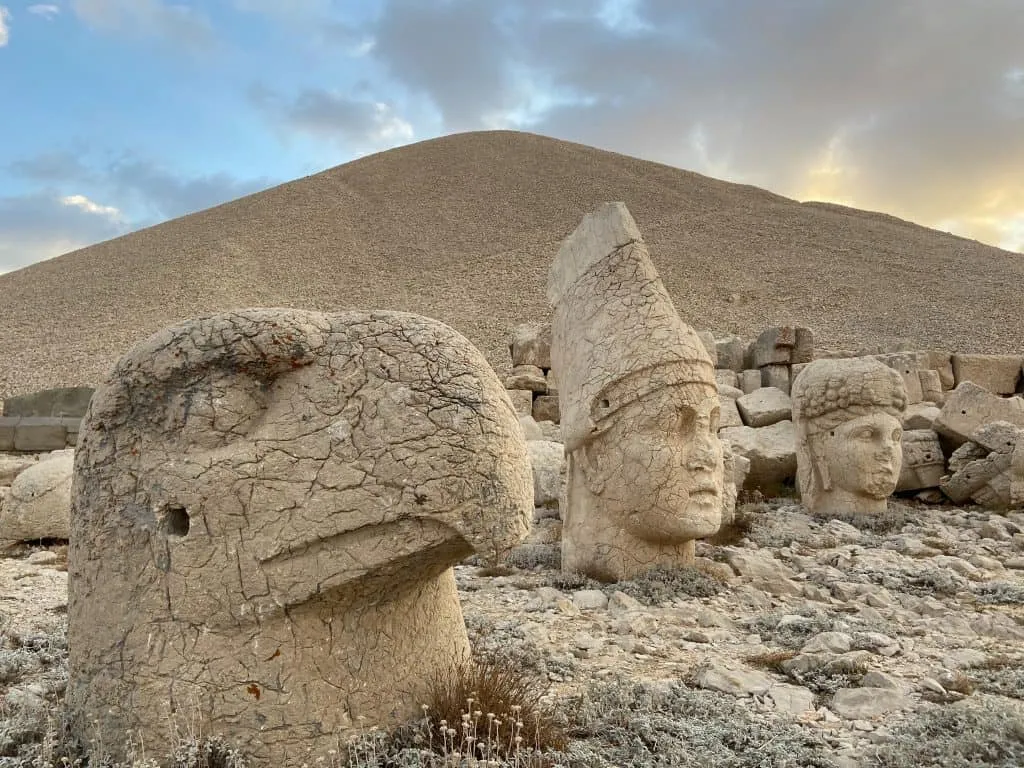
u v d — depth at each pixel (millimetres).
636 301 6246
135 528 2752
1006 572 7020
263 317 2766
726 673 3971
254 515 2680
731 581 6305
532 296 29547
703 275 32125
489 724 2844
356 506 2646
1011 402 10688
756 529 8398
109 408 2826
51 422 13422
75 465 2957
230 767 2545
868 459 8945
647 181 48094
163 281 31922
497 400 2828
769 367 13836
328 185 46812
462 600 5504
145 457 2781
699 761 3016
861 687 3881
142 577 2723
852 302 29516
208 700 2625
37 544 7355
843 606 5754
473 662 3281
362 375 2750
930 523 8961
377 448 2676
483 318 26812
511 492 2732
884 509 9188
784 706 3682
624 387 6016
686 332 6195
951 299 29922
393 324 2844
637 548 6082
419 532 2666
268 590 2658
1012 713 3375
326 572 2658
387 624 2900
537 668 4023
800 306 28953
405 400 2705
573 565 6211
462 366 2805
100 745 2680
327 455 2686
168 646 2664
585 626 4945
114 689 2703
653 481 5902
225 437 2734
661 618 5195
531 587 5953
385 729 2803
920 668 4273
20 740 2883
